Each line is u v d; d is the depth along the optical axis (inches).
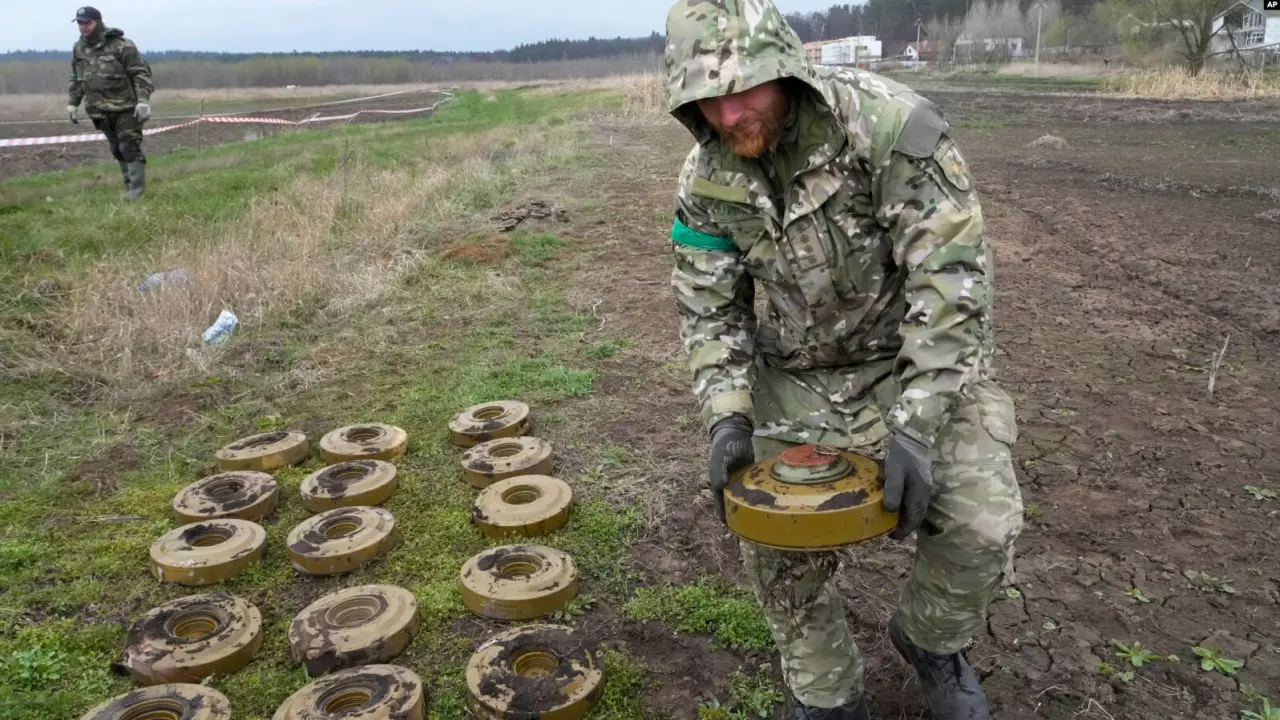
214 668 112.1
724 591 127.1
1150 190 412.5
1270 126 637.3
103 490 163.9
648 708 105.8
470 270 299.3
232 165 583.2
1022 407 185.3
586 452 171.3
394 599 121.3
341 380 213.5
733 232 87.5
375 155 606.2
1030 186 428.5
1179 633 115.2
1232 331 227.3
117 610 127.0
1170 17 1002.7
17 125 1061.8
